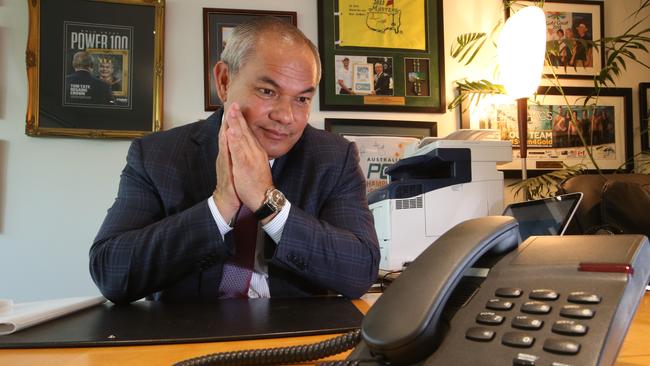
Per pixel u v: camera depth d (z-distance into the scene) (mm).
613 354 287
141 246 850
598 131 2461
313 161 1080
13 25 2080
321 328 561
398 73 2334
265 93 892
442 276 339
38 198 2047
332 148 1115
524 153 2076
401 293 339
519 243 419
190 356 455
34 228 2035
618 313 298
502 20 2436
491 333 306
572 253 366
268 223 871
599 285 321
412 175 1773
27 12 2094
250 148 856
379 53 2326
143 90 2146
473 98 2373
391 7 2355
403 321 314
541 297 325
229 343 508
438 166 1714
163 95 2162
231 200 855
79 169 2086
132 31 2158
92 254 896
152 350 482
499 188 1649
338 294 957
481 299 345
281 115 897
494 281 363
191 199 1000
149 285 859
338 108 2266
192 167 1023
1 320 556
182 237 848
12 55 2072
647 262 357
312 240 870
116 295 854
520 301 330
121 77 2139
